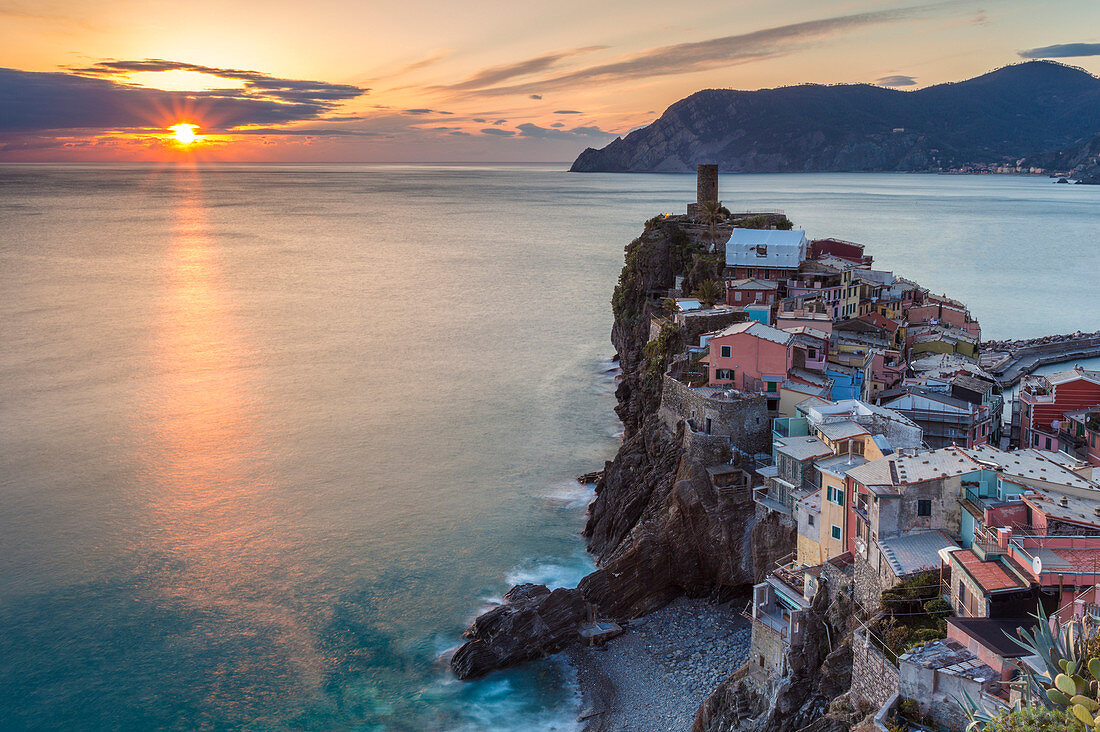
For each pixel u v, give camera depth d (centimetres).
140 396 15075
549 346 19150
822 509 6656
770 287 12225
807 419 8225
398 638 7838
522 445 12719
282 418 13938
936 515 5347
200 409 14375
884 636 4725
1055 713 2666
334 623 8081
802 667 5719
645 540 8300
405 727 6681
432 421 13825
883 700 4481
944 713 4056
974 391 9381
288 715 6838
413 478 11456
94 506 10488
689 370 9956
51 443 12625
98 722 6781
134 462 11925
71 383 15838
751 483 8400
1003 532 4709
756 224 15375
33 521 10050
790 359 9069
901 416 7988
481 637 7594
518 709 6862
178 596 8519
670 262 15200
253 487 11119
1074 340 16612
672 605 8300
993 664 3981
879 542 5306
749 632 7681
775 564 7706
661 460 9300
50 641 7788
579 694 7038
